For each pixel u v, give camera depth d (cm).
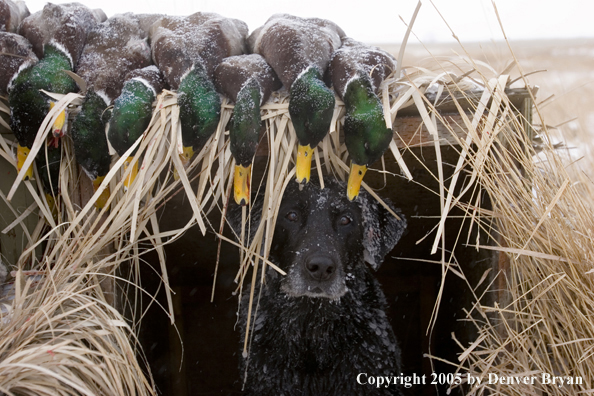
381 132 224
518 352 241
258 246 260
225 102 246
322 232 291
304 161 234
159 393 361
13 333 197
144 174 225
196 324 457
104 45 259
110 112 235
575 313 228
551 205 213
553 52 629
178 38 247
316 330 304
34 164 260
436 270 444
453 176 233
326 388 303
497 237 266
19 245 279
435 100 242
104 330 212
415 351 454
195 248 407
